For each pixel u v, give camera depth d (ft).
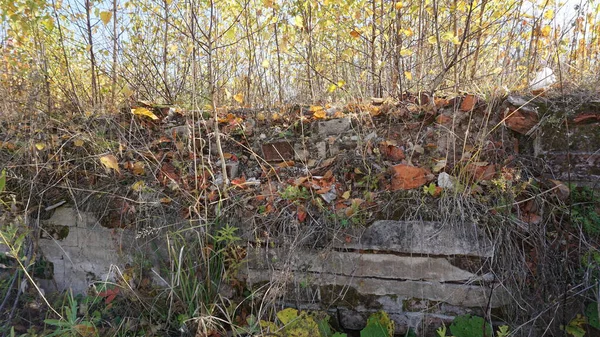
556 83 8.75
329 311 7.32
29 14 10.16
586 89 8.06
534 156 7.49
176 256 7.59
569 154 6.98
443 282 6.88
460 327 6.56
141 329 7.43
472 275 6.74
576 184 7.04
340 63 14.64
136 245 8.10
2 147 9.27
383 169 8.07
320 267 7.28
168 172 8.89
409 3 13.67
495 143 7.74
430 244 6.90
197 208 7.73
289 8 14.28
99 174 8.79
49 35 11.16
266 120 10.30
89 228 8.45
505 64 11.40
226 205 7.88
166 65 13.10
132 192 8.46
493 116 8.11
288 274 7.29
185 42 12.71
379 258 7.09
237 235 7.61
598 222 6.52
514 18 11.35
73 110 10.46
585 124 7.14
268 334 6.75
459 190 7.02
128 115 10.06
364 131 9.00
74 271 8.66
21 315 7.95
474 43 13.42
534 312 6.37
